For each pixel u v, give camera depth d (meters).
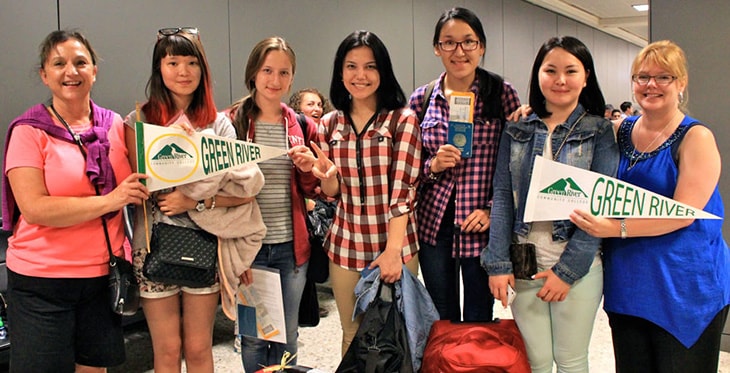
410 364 1.85
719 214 1.70
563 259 1.74
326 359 3.04
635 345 1.77
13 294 1.75
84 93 1.80
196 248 1.80
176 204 1.78
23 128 1.69
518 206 1.83
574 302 1.78
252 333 2.13
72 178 1.72
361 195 2.00
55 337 1.74
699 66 3.00
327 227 2.53
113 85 3.25
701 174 1.59
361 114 2.03
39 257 1.72
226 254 1.88
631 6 8.78
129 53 3.33
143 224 1.87
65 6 3.01
